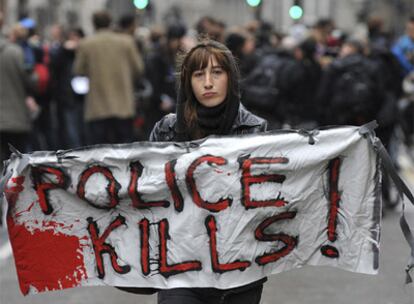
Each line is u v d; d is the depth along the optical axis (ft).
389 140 55.93
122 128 66.28
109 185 23.13
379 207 23.04
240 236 22.81
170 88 71.15
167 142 22.88
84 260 23.54
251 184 22.77
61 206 23.43
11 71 59.06
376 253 23.07
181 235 22.91
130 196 23.00
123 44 65.77
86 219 23.44
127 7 145.07
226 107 22.62
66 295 36.81
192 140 23.11
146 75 72.13
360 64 54.39
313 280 38.83
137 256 23.24
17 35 71.31
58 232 23.53
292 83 60.54
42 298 36.32
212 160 22.71
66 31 87.40
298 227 23.11
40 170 23.25
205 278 22.85
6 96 59.16
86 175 23.24
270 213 22.88
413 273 37.99
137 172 23.02
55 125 79.56
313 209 23.11
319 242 23.21
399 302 35.09
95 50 65.41
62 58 76.54
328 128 22.84
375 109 54.70
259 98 59.41
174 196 22.94
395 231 49.83
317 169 22.94
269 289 37.24
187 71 22.58
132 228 23.24
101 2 292.40
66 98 77.30
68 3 285.02
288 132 22.81
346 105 54.54
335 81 55.11
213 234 22.84
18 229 23.50
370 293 36.55
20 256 23.59
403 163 79.05
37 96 75.92
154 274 23.15
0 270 41.32
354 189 23.02
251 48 61.62
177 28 70.54
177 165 22.79
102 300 35.91
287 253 23.13
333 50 74.38
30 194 23.38
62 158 23.17
